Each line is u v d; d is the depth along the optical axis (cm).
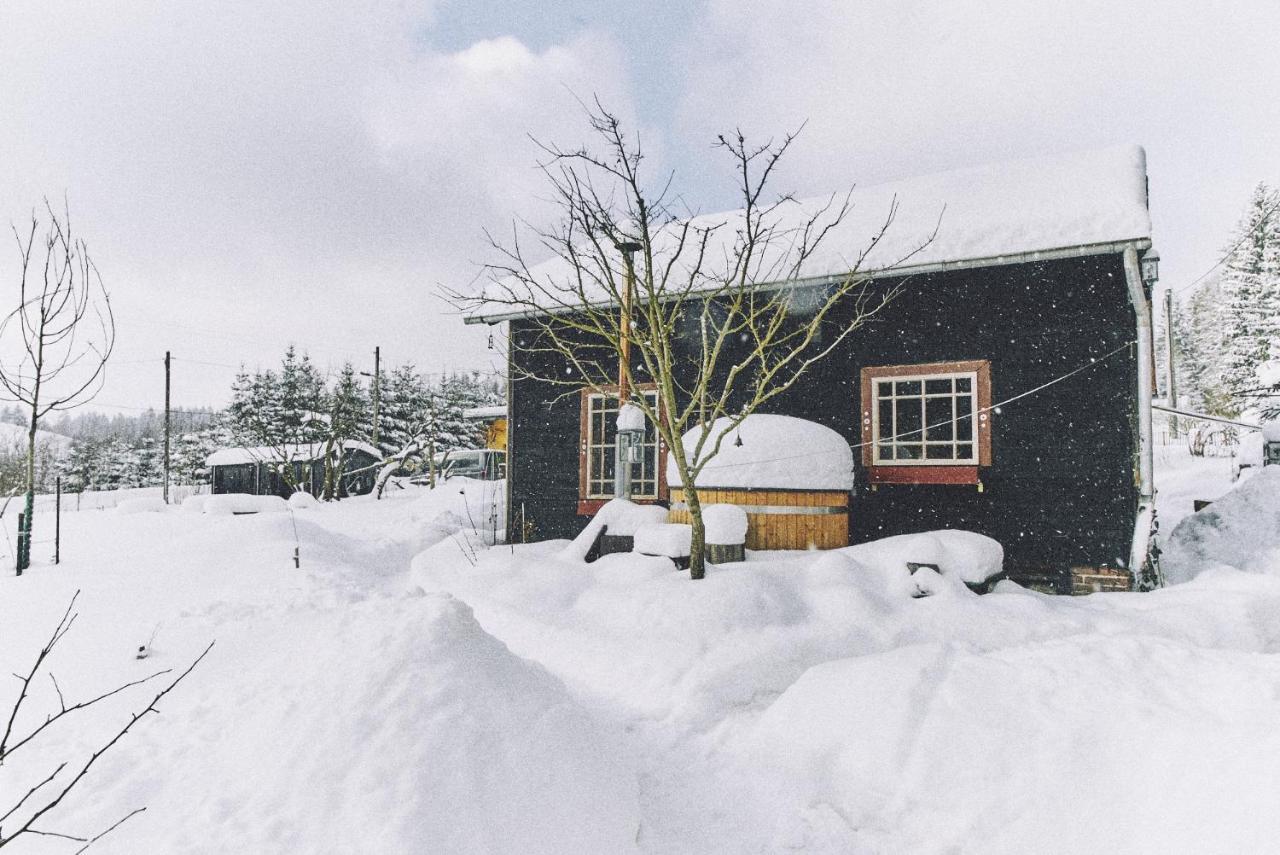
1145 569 812
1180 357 4894
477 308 994
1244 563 834
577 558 805
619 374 1012
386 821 244
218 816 251
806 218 991
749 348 927
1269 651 545
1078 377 777
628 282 773
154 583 782
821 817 333
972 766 333
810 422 782
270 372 4091
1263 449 1566
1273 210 3228
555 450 1052
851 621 569
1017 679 384
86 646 491
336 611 418
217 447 4372
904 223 858
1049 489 780
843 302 880
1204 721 312
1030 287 805
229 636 428
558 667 545
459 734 289
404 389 4206
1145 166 849
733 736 420
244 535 1009
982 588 669
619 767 344
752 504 740
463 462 2967
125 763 291
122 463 5138
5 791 281
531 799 276
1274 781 251
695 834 326
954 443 827
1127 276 715
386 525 1409
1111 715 336
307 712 298
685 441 784
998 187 883
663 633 560
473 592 691
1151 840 266
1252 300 3166
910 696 383
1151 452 721
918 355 845
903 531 837
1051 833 291
